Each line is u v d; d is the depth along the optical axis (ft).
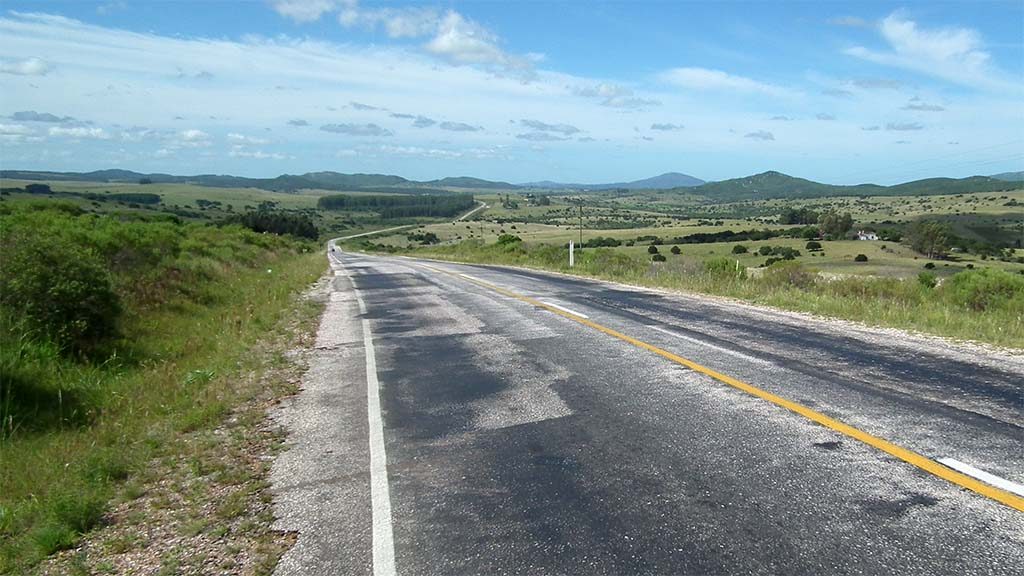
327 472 17.01
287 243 175.52
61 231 50.39
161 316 43.34
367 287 69.00
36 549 13.70
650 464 16.26
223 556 12.91
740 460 16.20
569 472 16.05
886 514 13.08
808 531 12.53
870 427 18.24
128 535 14.16
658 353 29.27
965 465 15.34
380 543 12.98
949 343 30.22
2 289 31.50
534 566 11.76
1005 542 11.85
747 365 26.32
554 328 37.68
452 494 15.15
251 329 40.34
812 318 38.78
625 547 12.28
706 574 11.23
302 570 12.16
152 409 24.30
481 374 27.12
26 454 19.70
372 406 23.11
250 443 19.75
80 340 32.04
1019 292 44.14
